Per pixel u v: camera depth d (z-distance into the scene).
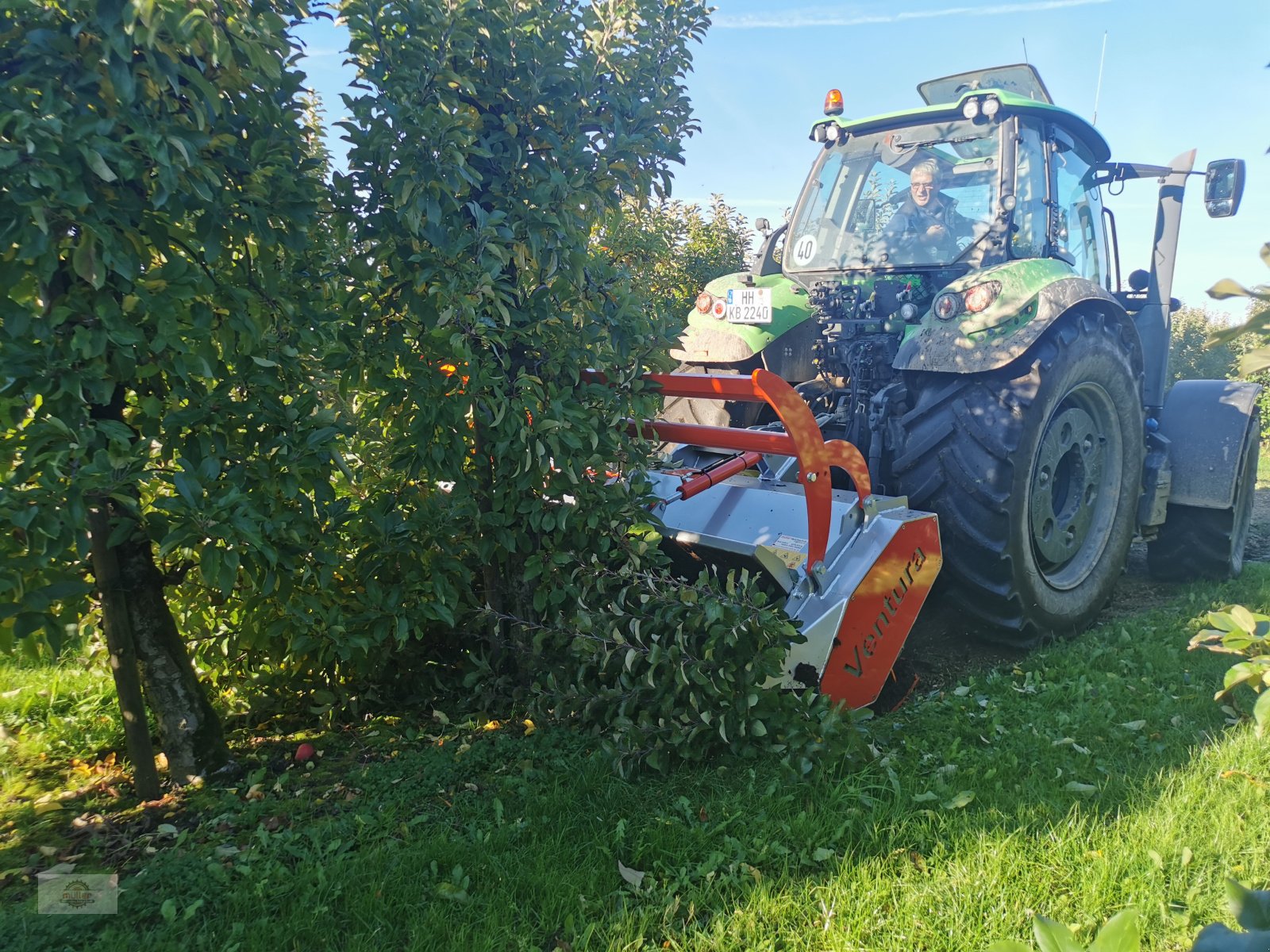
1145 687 3.80
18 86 2.28
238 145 2.74
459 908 2.31
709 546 3.66
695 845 2.56
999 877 2.38
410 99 2.94
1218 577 5.86
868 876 2.41
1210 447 5.55
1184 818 2.65
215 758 3.05
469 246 3.16
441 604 3.16
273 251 2.89
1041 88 5.05
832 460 3.32
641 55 3.57
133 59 2.50
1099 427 4.66
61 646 2.58
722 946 2.15
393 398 3.23
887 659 3.52
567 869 2.46
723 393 3.21
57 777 3.09
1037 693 3.78
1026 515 4.04
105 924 2.25
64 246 2.49
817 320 4.81
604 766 3.03
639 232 5.37
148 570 2.97
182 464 2.62
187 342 2.65
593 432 3.25
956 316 4.06
